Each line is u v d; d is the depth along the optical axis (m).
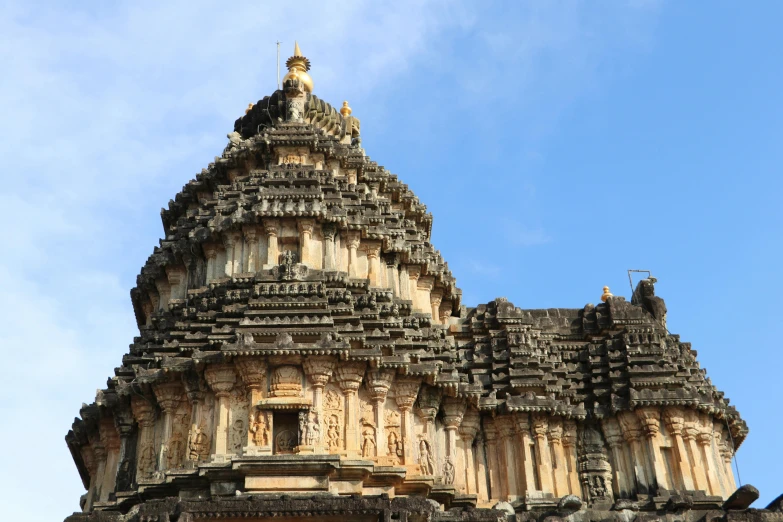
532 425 44.38
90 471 44.91
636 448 44.56
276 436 38.16
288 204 45.91
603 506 41.41
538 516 34.38
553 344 49.12
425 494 38.94
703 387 47.34
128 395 41.62
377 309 43.25
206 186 53.47
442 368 43.12
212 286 44.28
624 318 49.59
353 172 53.25
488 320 49.31
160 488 37.34
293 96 55.53
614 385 46.25
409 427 40.50
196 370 39.81
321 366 39.25
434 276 50.06
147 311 51.59
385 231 47.56
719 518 34.09
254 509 32.91
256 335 39.84
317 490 36.06
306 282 42.41
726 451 46.41
